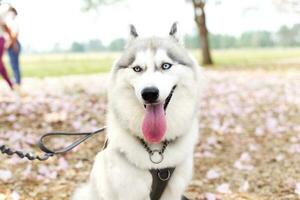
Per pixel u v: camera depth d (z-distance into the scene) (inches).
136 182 41.5
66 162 66.4
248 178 66.0
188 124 42.1
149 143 41.4
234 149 80.5
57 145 76.2
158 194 42.9
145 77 40.0
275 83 171.5
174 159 41.5
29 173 62.5
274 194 60.2
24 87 145.3
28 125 86.8
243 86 160.7
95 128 86.0
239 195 59.6
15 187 59.4
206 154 75.0
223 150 79.8
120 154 41.7
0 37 121.2
